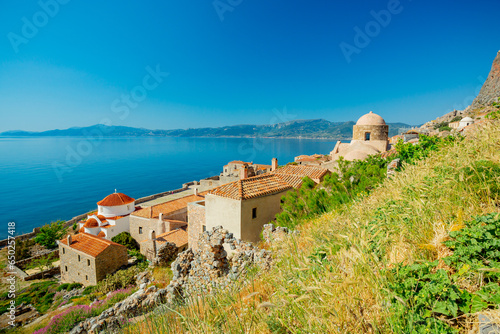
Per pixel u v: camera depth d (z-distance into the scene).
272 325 3.57
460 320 2.56
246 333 3.77
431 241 3.89
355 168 16.06
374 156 17.50
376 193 8.48
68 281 29.94
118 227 42.09
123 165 178.25
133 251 35.59
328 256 4.55
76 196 96.56
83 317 16.81
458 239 3.42
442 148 9.58
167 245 23.34
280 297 3.88
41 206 84.12
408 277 3.07
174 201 41.66
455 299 2.65
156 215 37.53
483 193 4.63
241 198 16.70
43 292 27.56
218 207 17.97
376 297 2.88
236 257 10.42
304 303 3.41
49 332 15.97
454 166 5.99
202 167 166.75
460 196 4.82
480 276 2.80
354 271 3.22
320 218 9.54
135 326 6.41
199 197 43.62
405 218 4.84
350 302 3.06
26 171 150.50
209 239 11.68
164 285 15.28
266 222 18.22
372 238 4.02
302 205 11.55
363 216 5.92
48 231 41.84
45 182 121.75
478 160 5.57
